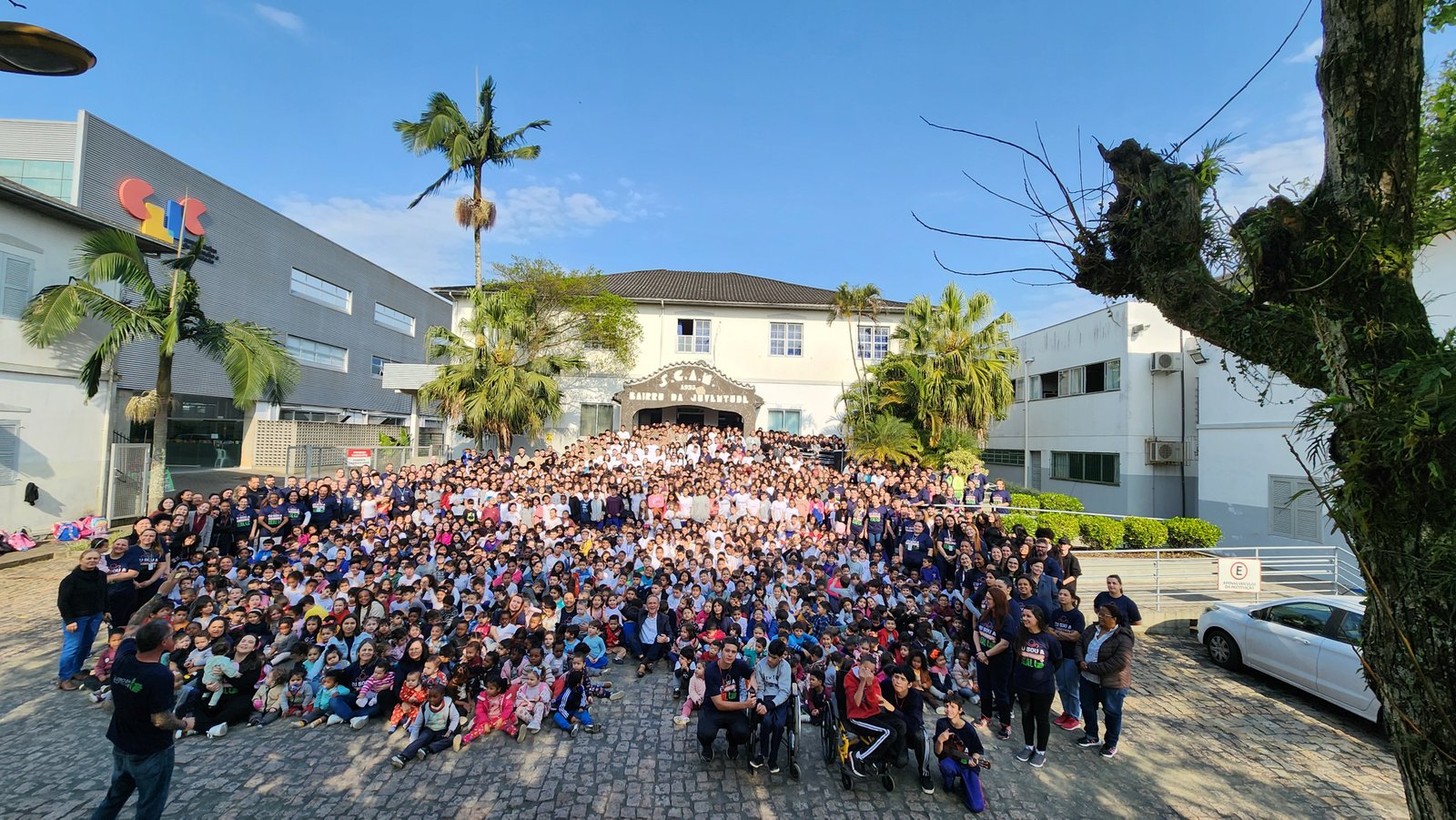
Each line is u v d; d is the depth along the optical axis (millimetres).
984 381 19688
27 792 5301
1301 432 2992
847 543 12586
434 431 36562
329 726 6812
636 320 25672
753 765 6082
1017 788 5926
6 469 12914
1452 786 2477
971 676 8219
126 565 7945
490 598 9188
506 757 6293
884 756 5816
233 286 24859
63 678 7113
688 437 21500
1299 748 6750
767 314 26344
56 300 12789
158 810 4473
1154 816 5512
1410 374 2488
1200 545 14383
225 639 6977
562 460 18781
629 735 6824
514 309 21141
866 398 22984
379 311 35656
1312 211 3025
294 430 26766
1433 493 2449
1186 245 3479
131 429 21766
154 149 21359
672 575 9891
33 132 19109
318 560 9711
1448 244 10117
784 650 6219
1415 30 2895
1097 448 21406
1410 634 2561
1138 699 7988
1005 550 9938
